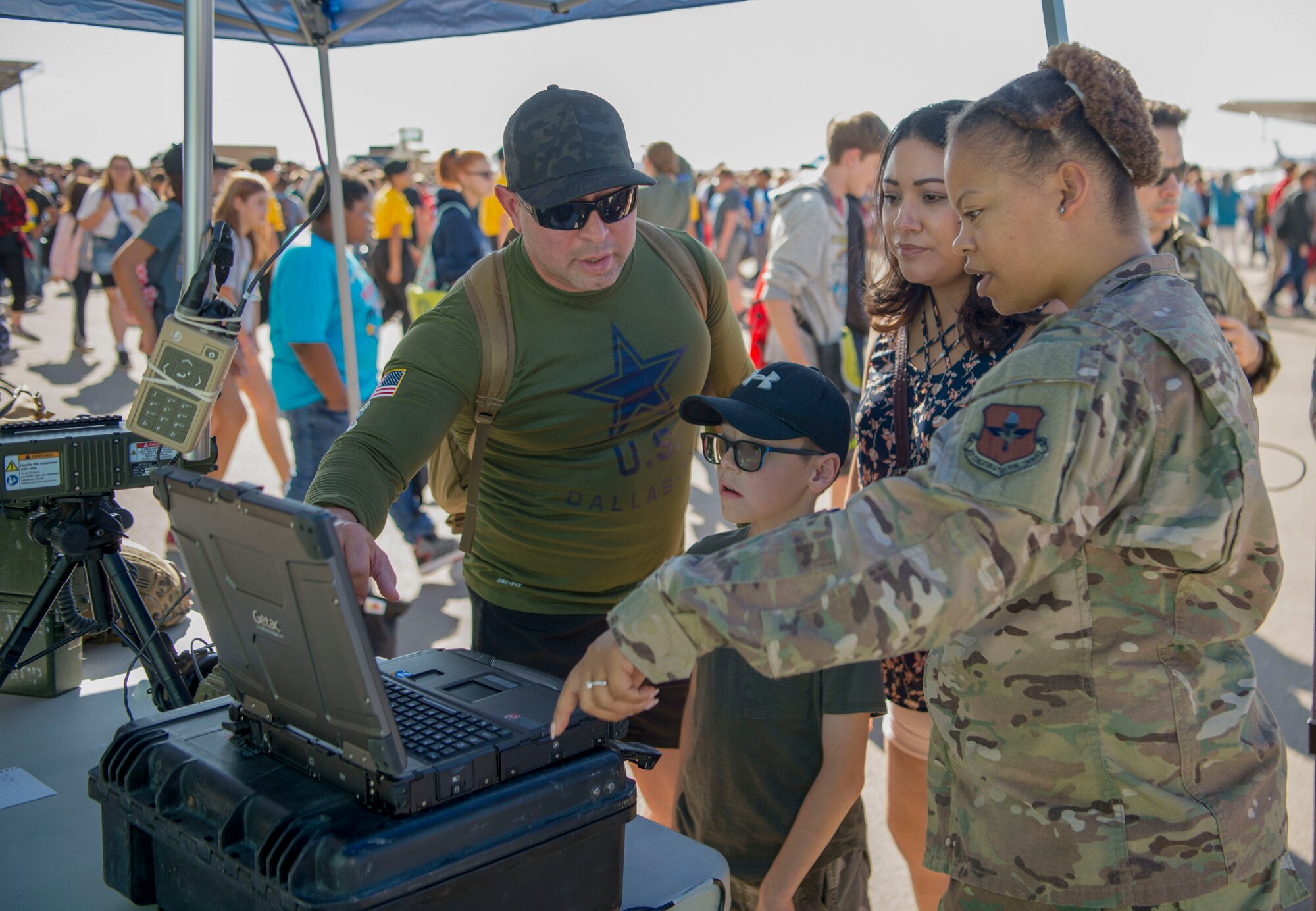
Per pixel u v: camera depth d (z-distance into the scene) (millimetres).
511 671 1396
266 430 5387
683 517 2209
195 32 1785
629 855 1405
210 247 1609
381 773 1086
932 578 943
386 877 1045
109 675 2182
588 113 1811
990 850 1183
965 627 964
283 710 1189
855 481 2100
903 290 1896
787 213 3895
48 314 13750
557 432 1986
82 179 10289
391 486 1709
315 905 1019
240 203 5168
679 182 8438
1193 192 14703
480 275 1947
